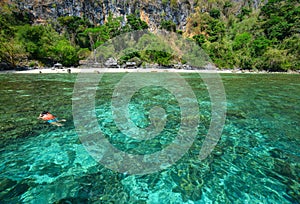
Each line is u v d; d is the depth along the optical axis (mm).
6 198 2625
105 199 2672
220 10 82875
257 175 3246
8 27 32938
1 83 13672
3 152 3898
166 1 67938
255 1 86875
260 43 41062
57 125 5449
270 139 4727
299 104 8648
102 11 62594
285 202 2623
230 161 3705
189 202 2658
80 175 3211
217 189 2904
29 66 28047
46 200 2604
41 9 50375
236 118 6418
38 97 9047
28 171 3279
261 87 14438
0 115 6141
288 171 3355
